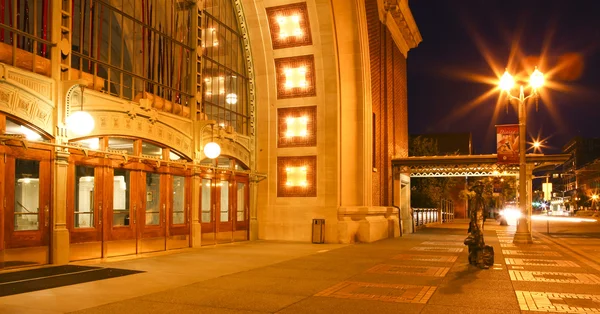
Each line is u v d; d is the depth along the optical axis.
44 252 13.43
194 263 14.76
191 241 19.31
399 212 30.92
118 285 10.89
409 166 31.91
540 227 45.41
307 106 24.09
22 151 12.93
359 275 12.74
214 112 21.88
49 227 13.56
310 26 23.64
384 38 31.22
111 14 16.33
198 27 20.36
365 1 26.84
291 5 23.53
